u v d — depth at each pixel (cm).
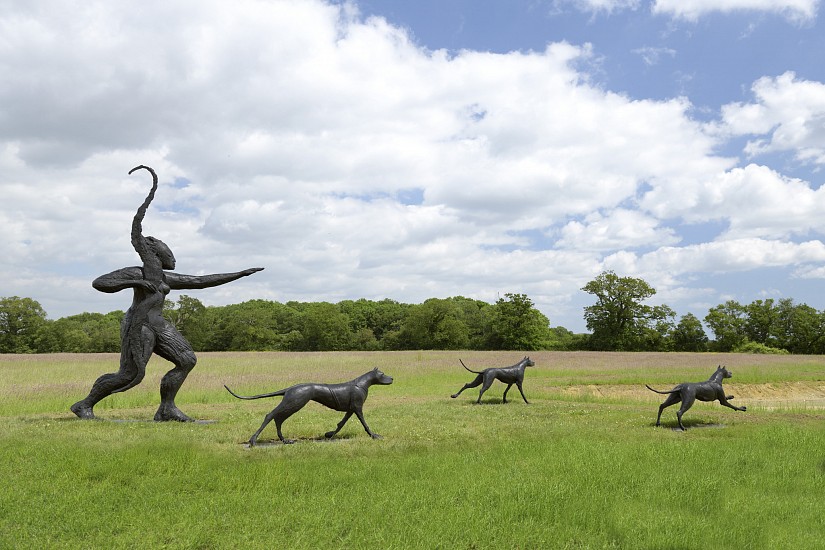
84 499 745
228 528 665
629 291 8238
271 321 9356
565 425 1407
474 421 1475
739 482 902
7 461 930
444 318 9125
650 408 1839
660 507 771
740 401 2481
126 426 1307
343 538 640
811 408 2034
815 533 685
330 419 1496
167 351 1431
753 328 8150
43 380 2533
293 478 843
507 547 626
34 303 7850
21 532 639
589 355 5062
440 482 845
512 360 4109
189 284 1487
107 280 1393
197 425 1352
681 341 8406
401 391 2328
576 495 789
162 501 746
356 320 10812
